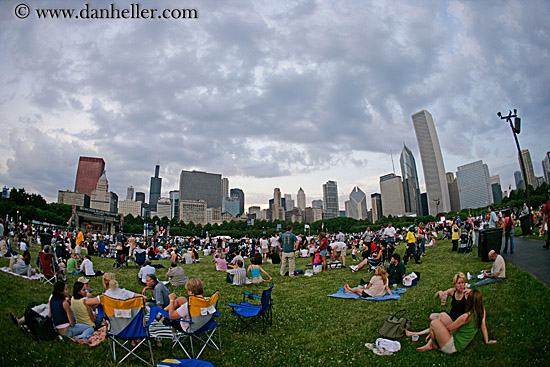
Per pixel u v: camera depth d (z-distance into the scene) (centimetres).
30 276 1373
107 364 624
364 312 945
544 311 760
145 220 12756
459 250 1989
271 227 16800
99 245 2636
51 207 10338
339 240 2123
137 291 1241
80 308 759
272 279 1518
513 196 10450
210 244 4138
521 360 595
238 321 855
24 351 633
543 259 1322
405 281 1227
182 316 677
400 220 15475
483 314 651
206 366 574
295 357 679
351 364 639
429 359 632
